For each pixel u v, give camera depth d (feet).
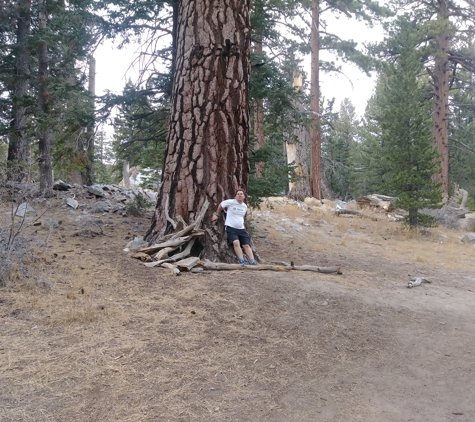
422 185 51.60
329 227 50.52
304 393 12.98
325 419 11.75
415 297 23.38
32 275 19.76
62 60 46.75
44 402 11.24
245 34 27.94
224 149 26.84
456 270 32.76
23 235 23.08
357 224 53.62
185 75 27.25
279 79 36.32
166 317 17.02
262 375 13.71
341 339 16.89
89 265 22.57
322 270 26.09
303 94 38.63
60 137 37.14
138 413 11.20
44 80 42.11
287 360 14.84
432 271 31.60
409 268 32.04
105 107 35.24
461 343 17.75
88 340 14.60
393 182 51.93
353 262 32.45
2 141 48.78
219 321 17.13
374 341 17.08
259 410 11.86
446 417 12.34
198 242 25.93
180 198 26.76
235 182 27.07
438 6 76.89
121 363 13.42
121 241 28.86
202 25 26.91
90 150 37.83
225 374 13.51
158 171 53.52
